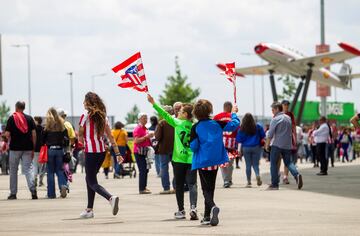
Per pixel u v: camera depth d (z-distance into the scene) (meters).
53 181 23.33
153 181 32.97
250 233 13.80
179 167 16.59
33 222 16.27
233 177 34.72
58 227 15.25
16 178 23.20
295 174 25.53
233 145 27.03
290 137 25.59
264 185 28.47
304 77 86.31
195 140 15.28
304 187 26.66
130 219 16.73
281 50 83.62
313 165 49.50
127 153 36.72
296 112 127.94
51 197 23.33
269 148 26.33
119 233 14.11
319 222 15.47
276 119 25.52
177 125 16.55
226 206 19.39
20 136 22.97
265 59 84.75
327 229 14.22
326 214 17.12
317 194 23.34
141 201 21.72
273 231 14.05
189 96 106.62
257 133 27.19
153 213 18.14
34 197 23.11
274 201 20.88
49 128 23.12
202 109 15.27
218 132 15.29
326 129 35.16
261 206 19.33
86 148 16.97
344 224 15.06
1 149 44.72
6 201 22.22
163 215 17.62
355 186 26.97
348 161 56.31
